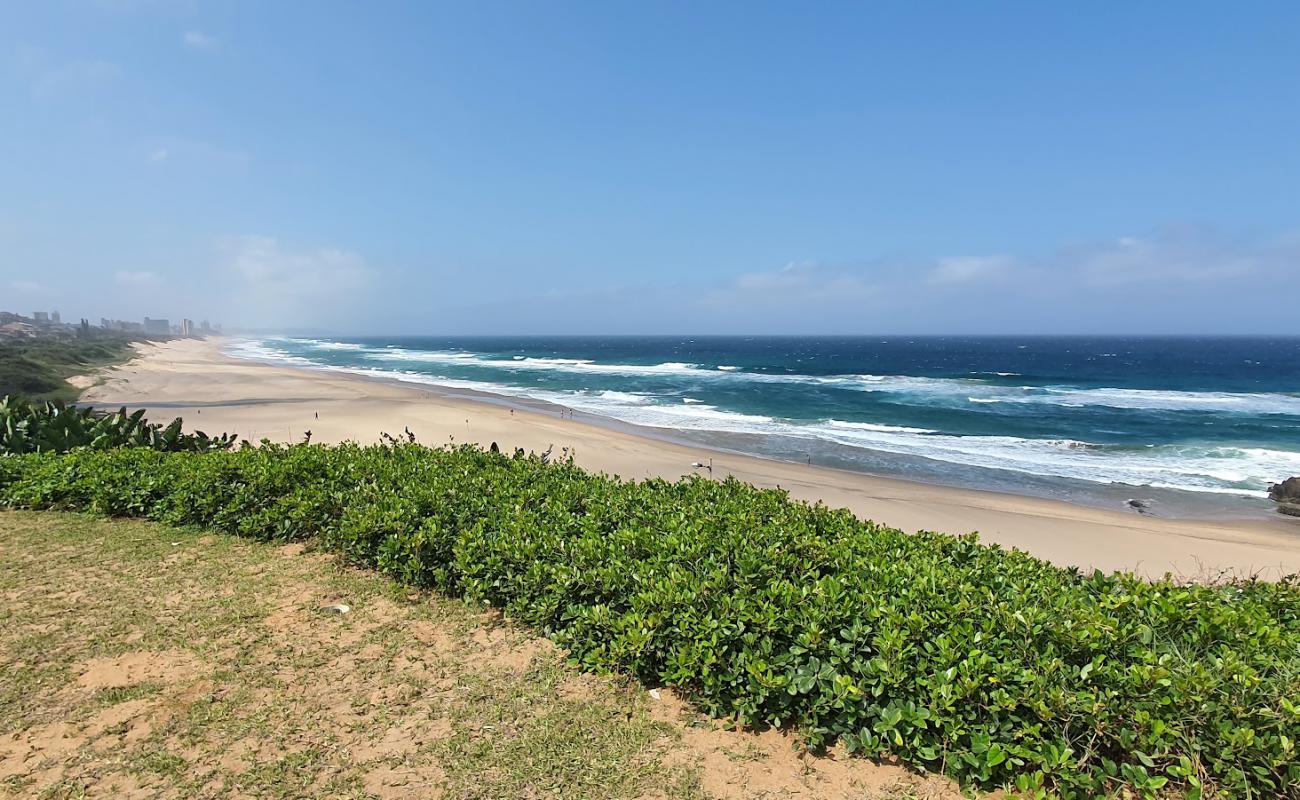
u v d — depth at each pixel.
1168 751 2.86
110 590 5.22
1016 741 3.06
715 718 3.66
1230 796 2.78
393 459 7.80
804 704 3.49
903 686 3.32
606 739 3.46
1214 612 3.71
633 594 4.24
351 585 5.38
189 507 7.00
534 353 107.81
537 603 4.59
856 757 3.31
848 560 4.65
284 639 4.46
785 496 6.61
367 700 3.76
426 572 5.38
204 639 4.44
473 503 5.94
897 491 16.28
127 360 60.47
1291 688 3.01
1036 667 3.25
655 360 83.62
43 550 6.16
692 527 5.15
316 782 3.10
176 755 3.26
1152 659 3.23
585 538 4.97
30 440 9.88
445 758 3.29
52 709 3.60
